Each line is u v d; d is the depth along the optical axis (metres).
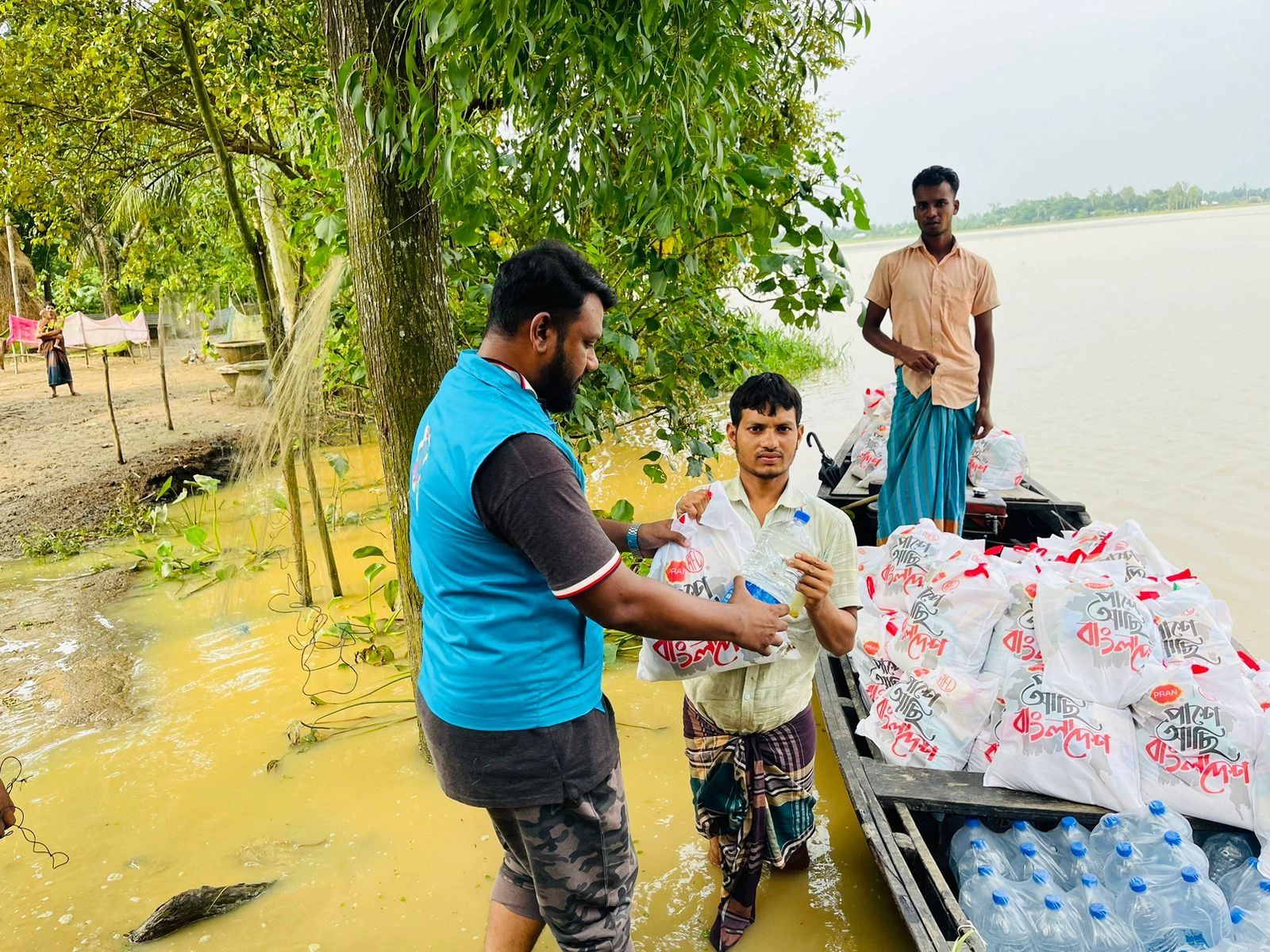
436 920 2.85
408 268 3.12
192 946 2.78
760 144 4.52
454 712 1.93
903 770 2.87
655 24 2.25
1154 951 2.24
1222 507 6.32
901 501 4.61
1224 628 3.08
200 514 7.78
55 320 13.74
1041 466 7.52
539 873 2.02
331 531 6.88
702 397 6.33
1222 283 22.47
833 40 3.93
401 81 2.95
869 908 2.86
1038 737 2.71
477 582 1.88
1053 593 2.93
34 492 8.16
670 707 4.17
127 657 4.93
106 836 3.35
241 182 7.95
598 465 8.55
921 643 3.17
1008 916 2.28
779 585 2.33
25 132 5.88
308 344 5.09
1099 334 14.77
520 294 1.85
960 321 4.39
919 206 4.34
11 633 5.32
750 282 5.84
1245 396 9.60
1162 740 2.69
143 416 11.58
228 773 3.74
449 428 1.86
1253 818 2.54
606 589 1.80
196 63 4.69
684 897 2.93
